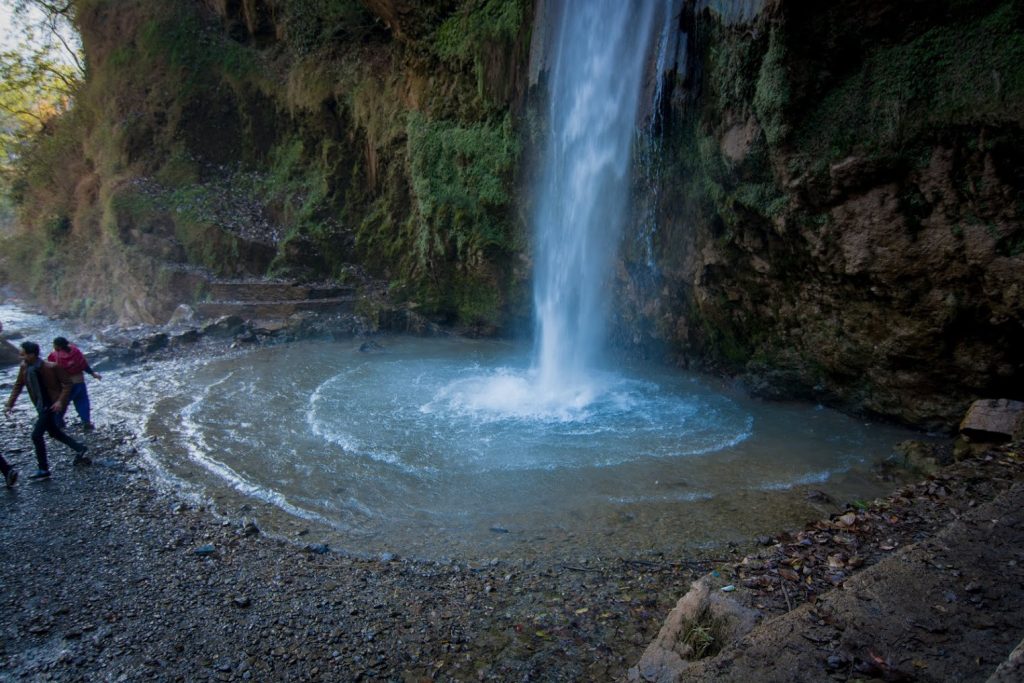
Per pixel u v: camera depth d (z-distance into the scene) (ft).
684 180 37.11
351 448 28.48
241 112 70.23
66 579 17.94
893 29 25.80
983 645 10.61
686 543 19.74
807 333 34.01
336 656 14.34
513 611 16.16
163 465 26.66
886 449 28.55
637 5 36.63
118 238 64.85
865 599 12.02
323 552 19.40
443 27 52.26
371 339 53.52
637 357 45.55
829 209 29.12
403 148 59.93
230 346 49.78
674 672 12.25
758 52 29.40
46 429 25.89
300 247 62.23
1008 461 19.34
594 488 24.20
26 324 70.79
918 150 25.79
